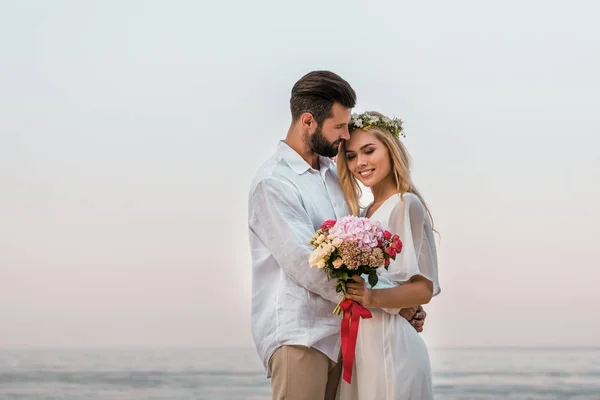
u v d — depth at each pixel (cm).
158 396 1764
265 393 1830
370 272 311
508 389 1781
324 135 330
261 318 331
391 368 321
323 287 317
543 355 2138
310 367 321
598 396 1689
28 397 1716
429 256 331
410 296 320
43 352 2170
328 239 305
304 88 331
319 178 340
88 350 2162
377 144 333
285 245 321
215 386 1927
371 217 336
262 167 338
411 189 338
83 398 1709
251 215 336
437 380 1931
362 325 326
